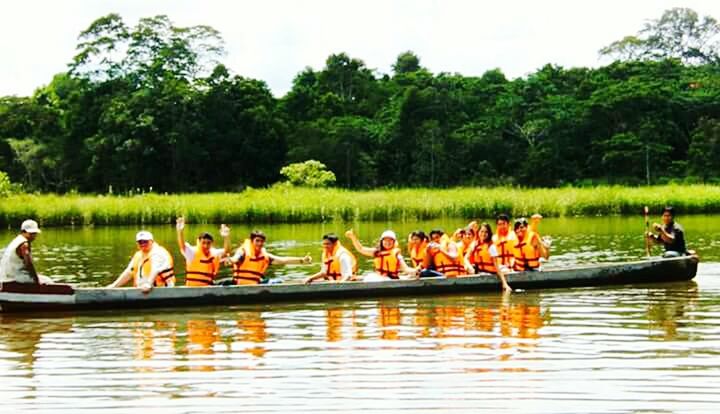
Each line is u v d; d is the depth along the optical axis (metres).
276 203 33.69
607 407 8.01
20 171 62.47
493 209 34.09
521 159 64.62
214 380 8.99
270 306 12.98
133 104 62.44
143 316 12.32
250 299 13.13
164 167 62.69
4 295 12.46
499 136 65.06
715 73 74.00
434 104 66.56
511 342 10.50
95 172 61.84
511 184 59.72
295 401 8.28
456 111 68.06
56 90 75.94
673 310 12.45
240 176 63.72
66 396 8.52
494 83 74.56
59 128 66.69
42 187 63.22
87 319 12.13
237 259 13.64
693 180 59.56
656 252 20.50
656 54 86.00
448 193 36.97
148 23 66.94
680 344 10.31
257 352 10.14
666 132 63.56
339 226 30.94
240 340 10.77
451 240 14.76
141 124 60.59
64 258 20.61
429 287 13.80
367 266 18.25
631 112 64.25
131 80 66.38
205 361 9.75
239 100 64.38
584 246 22.03
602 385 8.65
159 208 33.03
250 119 63.47
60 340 10.88
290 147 63.88
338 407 8.10
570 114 65.88
